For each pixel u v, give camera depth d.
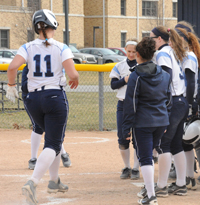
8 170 12.44
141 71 8.63
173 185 10.02
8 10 84.44
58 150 8.88
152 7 104.12
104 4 98.44
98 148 15.88
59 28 92.50
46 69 8.75
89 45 100.75
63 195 9.91
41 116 9.00
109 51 71.25
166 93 8.91
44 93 8.69
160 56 9.56
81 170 12.52
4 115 24.64
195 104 10.39
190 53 9.94
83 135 18.91
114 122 22.08
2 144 16.62
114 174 12.10
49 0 89.50
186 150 10.36
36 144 12.49
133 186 10.80
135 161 11.55
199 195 9.95
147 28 94.00
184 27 10.49
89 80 36.19
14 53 62.62
